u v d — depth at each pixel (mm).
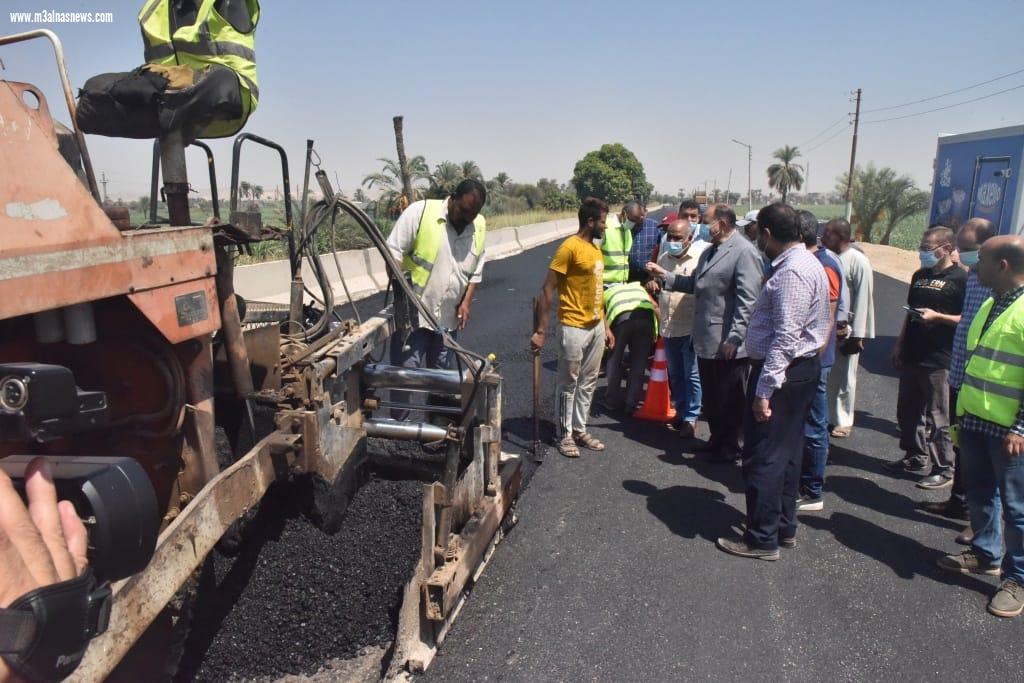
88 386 2389
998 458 3545
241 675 2865
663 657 3127
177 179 2840
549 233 36406
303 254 3820
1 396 1232
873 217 32656
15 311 1763
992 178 9000
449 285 5176
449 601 3043
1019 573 3496
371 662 2996
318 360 3262
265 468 2834
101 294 2047
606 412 6746
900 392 5238
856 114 39219
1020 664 3121
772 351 3771
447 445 3875
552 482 5027
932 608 3551
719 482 5090
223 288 2965
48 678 868
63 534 974
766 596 3639
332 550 3439
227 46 2908
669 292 5945
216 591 3080
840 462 5527
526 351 8828
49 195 1889
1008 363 3488
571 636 3266
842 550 4133
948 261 4945
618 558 3992
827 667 3084
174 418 2537
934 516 4602
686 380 5945
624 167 89000
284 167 3518
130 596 1956
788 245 3879
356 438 3410
